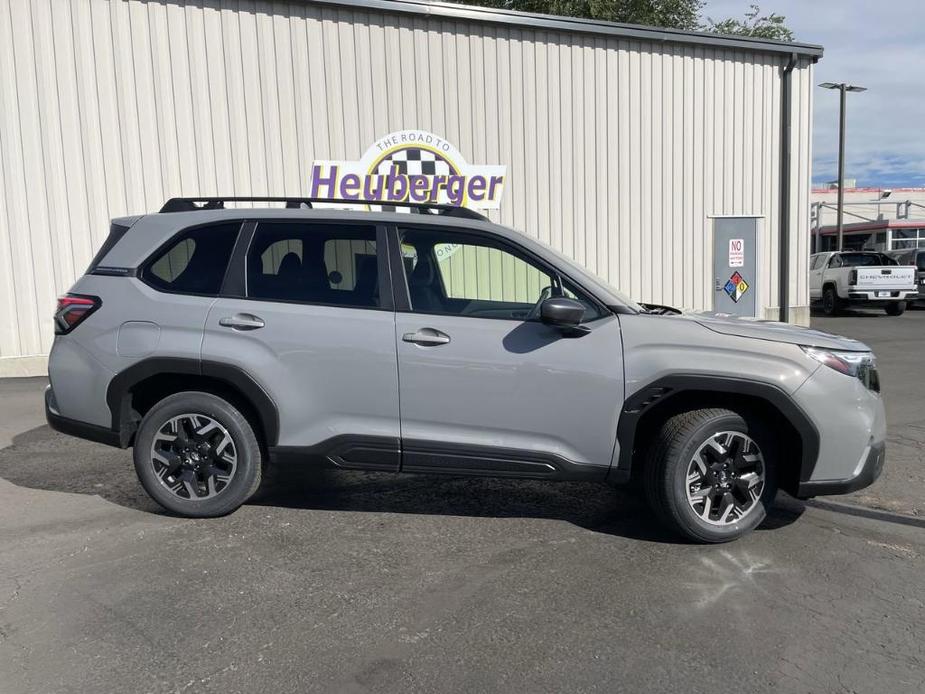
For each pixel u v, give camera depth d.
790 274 13.79
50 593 3.48
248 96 10.19
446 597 3.48
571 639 3.12
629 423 4.02
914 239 30.42
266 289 4.26
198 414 4.27
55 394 4.43
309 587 3.57
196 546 4.04
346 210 4.39
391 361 4.09
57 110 9.39
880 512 4.70
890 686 2.80
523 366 4.04
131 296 4.31
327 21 10.46
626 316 4.11
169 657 2.95
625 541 4.20
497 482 5.29
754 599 3.49
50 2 9.24
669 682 2.81
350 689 2.75
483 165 11.51
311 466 4.23
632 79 12.34
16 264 9.36
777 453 4.18
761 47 12.92
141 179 9.81
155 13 9.67
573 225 12.18
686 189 12.91
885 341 13.55
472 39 11.26
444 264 4.33
